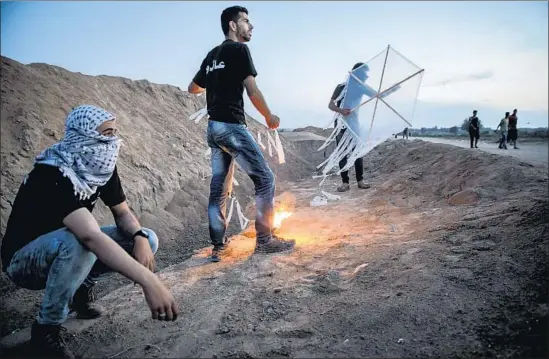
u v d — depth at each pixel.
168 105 10.54
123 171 5.77
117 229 2.47
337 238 4.00
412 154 8.92
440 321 2.13
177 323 2.45
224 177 3.71
